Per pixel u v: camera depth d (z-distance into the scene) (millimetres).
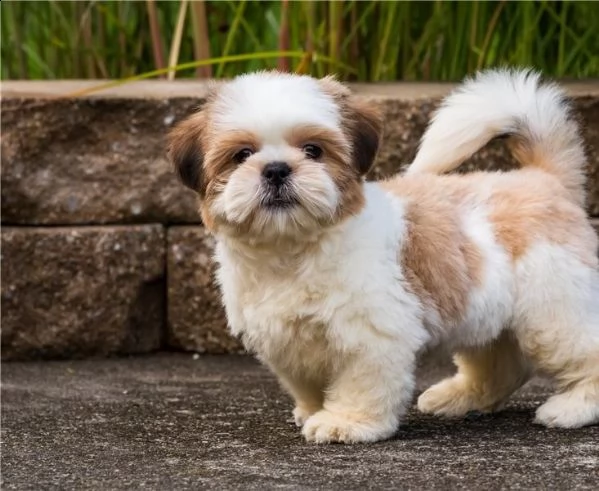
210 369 6840
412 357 4793
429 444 4766
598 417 5090
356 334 4715
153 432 5129
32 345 7156
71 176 7133
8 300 7105
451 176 5348
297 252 4715
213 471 4367
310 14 7609
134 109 7082
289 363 4957
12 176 7094
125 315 7203
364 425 4805
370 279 4684
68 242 7102
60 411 5625
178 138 4988
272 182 4535
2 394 6105
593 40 8266
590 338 5047
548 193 5176
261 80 4883
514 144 5551
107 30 8461
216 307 7207
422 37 8000
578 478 4164
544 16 8211
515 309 5059
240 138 4660
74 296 7145
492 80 5504
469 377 5539
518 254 5027
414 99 6949
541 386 6230
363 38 8070
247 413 5543
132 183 7141
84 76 8492
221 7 8211
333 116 4758
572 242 5086
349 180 4719
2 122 7051
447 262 4871
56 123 7074
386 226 4785
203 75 8094
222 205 4680
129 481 4254
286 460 4520
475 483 4105
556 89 5672
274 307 4770
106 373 6754
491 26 7840
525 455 4527
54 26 8422
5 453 4750
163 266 7207
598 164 6965
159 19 8336
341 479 4188
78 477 4340
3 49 8531
